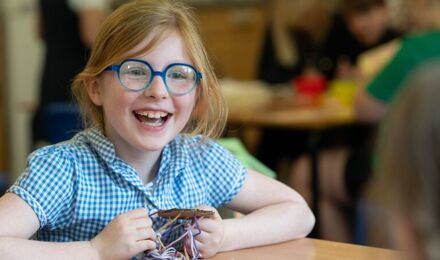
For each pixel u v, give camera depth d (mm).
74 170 1310
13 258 1187
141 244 1217
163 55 1299
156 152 1358
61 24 3166
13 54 4715
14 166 4723
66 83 3131
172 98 1311
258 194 1438
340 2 3766
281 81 3543
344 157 2965
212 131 1417
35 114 3336
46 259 1189
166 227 1283
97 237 1229
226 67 5219
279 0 3611
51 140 2859
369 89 2496
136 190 1333
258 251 1312
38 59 4738
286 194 1435
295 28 3562
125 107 1304
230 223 1325
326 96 3258
